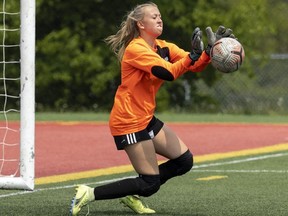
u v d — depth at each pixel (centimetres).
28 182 2188
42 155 3566
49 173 3048
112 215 2194
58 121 5319
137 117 2073
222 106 6812
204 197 2506
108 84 6762
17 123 4994
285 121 5497
